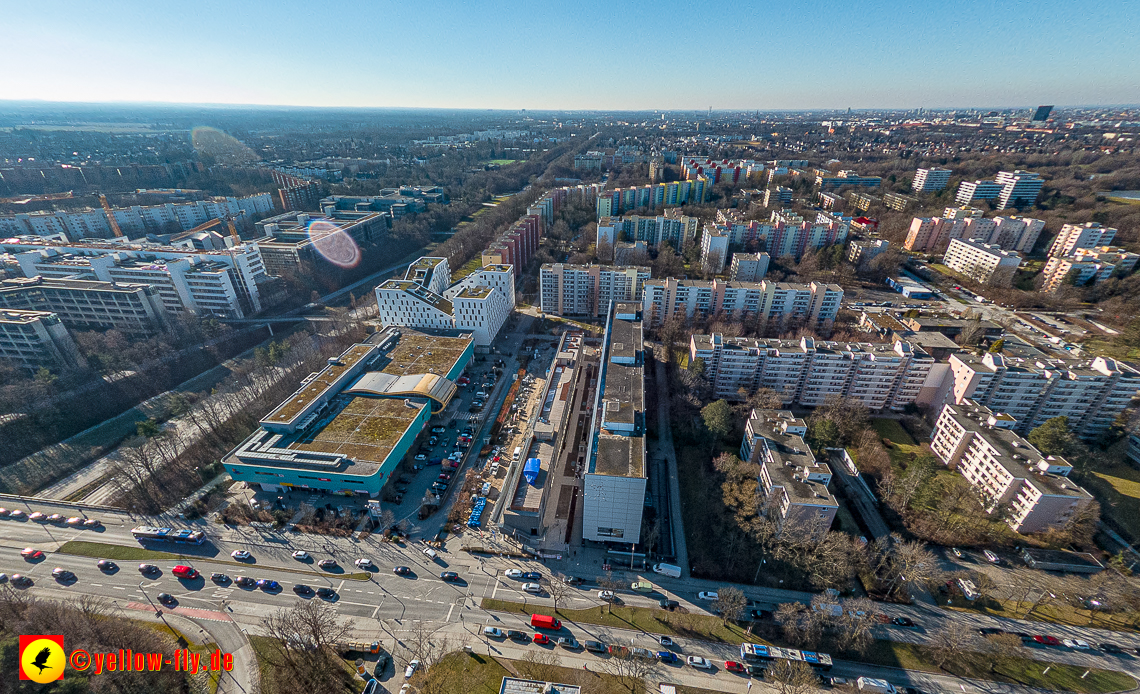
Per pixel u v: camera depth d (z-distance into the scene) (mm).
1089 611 124188
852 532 144750
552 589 125062
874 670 110562
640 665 105875
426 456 175500
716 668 110812
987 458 154375
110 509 150250
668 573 133250
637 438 143500
